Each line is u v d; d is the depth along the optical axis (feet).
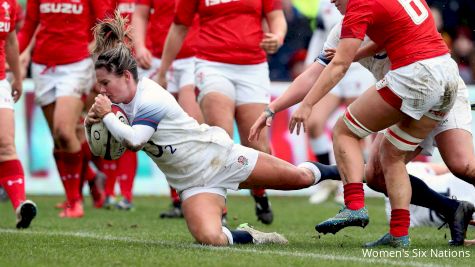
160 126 72.23
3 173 93.40
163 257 66.08
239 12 99.04
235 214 122.62
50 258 66.23
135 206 136.36
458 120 77.10
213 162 74.33
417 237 88.02
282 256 67.21
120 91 71.00
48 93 113.91
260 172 75.66
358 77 131.34
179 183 75.31
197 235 74.23
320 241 82.28
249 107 99.55
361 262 64.69
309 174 78.13
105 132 72.08
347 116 73.67
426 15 71.61
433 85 70.03
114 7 113.70
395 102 70.95
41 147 152.97
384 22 70.44
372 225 104.83
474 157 76.74
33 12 112.88
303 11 168.04
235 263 62.80
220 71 98.68
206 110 98.43
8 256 67.56
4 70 92.48
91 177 130.52
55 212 123.34
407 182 75.25
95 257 66.59
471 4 159.22
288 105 77.77
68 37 112.37
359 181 73.92
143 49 111.55
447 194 97.19
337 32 78.02
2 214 119.44
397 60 70.69
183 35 101.30
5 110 92.73
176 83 116.57
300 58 168.96
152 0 119.65
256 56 99.81
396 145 73.92
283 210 131.54
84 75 113.09
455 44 160.25
